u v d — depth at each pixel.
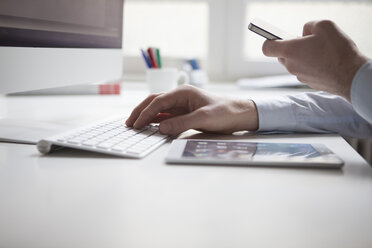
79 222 0.30
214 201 0.35
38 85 0.69
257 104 0.65
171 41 1.62
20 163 0.46
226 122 0.62
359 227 0.30
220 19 1.58
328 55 0.52
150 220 0.31
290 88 1.32
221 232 0.29
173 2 1.59
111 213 0.32
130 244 0.27
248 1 1.55
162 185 0.39
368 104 0.49
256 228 0.30
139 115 0.63
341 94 0.53
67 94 1.21
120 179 0.41
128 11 1.62
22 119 0.76
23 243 0.27
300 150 0.51
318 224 0.30
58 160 0.48
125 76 1.62
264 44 0.58
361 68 0.49
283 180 0.41
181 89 0.64
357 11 1.48
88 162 0.47
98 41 0.89
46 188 0.38
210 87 1.39
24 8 0.65
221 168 0.45
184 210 0.33
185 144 0.53
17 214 0.32
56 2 0.72
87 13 0.83
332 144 0.59
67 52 0.77
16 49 0.63
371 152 1.30
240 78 1.62
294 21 1.54
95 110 0.91
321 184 0.40
